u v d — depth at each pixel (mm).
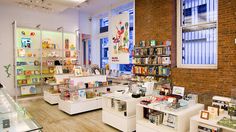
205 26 5336
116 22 7875
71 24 9000
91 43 9953
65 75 6719
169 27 5934
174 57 5961
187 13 5805
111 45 8219
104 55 9742
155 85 5473
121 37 7609
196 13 5574
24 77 7684
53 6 6738
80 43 9570
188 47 5793
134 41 7316
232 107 2789
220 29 4738
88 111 5434
